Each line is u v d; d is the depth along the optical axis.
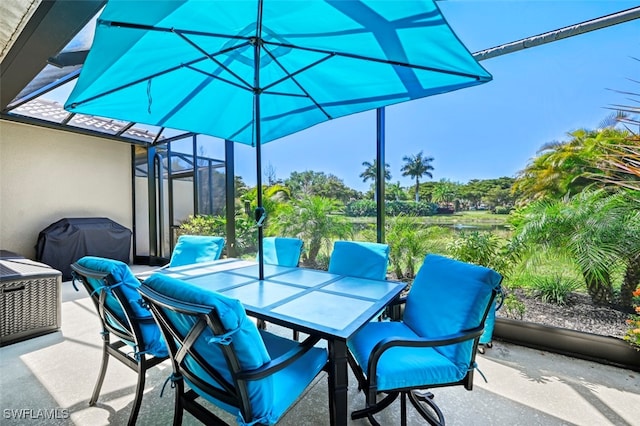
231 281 2.06
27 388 2.00
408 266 3.01
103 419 1.70
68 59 3.22
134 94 2.15
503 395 1.90
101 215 5.95
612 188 2.15
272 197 4.05
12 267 3.09
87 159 5.76
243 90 2.50
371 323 1.87
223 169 4.91
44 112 5.01
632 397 1.86
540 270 2.45
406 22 1.49
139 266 6.13
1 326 2.61
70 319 3.22
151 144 6.07
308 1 1.44
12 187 4.88
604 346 2.22
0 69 3.05
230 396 1.14
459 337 1.35
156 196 6.12
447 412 1.75
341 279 2.12
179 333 1.20
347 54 1.88
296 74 2.15
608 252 2.16
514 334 2.58
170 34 1.65
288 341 1.68
